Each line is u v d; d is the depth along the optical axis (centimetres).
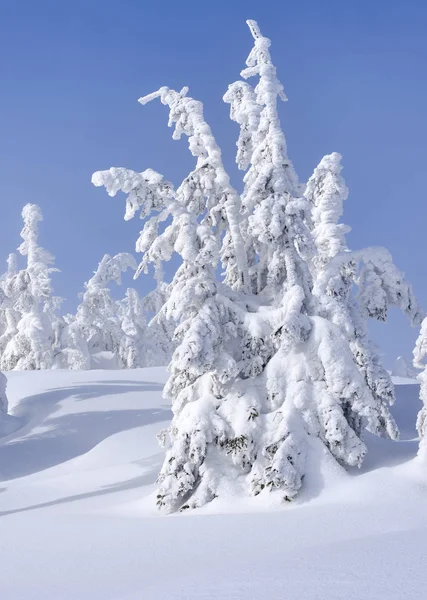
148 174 1758
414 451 1669
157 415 2925
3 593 834
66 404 3172
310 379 1656
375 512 1242
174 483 1591
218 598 559
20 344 4306
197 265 1725
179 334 1709
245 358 1705
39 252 4281
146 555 1017
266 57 1959
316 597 518
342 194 2606
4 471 2503
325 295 1964
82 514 1589
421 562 620
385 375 1916
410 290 2184
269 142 1888
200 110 1938
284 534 1101
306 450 1547
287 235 1819
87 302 4750
